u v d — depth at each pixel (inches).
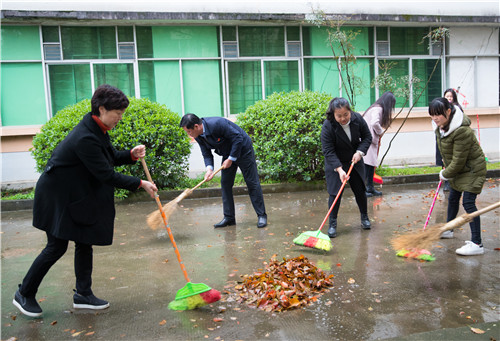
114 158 133.2
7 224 245.6
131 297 137.8
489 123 451.5
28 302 125.5
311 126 307.6
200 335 111.1
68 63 362.0
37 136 284.2
